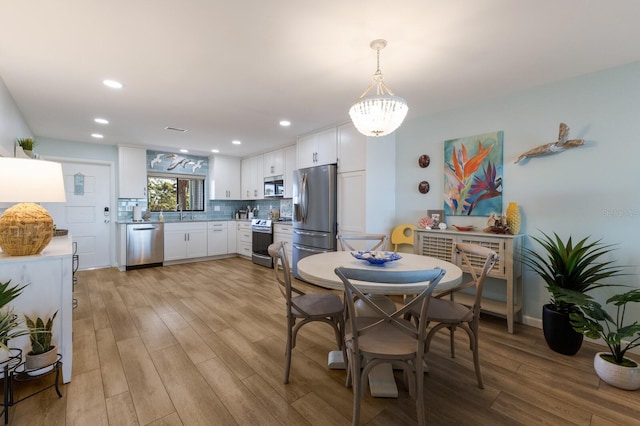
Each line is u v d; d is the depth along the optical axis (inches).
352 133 140.3
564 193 97.3
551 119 99.3
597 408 60.9
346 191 143.6
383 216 141.6
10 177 63.4
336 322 75.7
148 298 132.6
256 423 56.6
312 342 90.7
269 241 200.4
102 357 80.7
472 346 67.9
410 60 83.0
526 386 68.4
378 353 52.4
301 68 87.8
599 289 91.4
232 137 175.8
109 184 197.3
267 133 166.4
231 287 151.3
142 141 186.7
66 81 96.2
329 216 149.1
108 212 196.7
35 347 63.5
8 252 65.9
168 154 223.8
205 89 103.4
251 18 64.1
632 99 84.7
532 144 103.5
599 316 75.2
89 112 127.5
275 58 81.9
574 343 82.0
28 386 67.2
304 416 58.6
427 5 59.7
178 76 93.0
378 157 139.0
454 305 75.2
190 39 72.4
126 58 81.7
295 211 170.7
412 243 134.8
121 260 185.9
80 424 55.8
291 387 67.9
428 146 133.9
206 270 190.9
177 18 64.1
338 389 67.3
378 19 64.4
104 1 58.4
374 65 85.9
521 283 104.8
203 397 64.1
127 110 125.0
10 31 68.4
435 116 131.0
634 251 85.2
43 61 83.0
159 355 82.0
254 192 234.2
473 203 118.3
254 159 234.5
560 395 65.1
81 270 187.0
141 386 67.8
